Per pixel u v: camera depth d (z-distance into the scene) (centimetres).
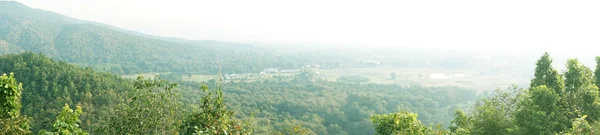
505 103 1830
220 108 846
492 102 1830
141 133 819
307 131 1340
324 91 10312
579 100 1448
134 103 842
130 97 865
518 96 1777
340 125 6944
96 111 3588
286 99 8250
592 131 1179
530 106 1352
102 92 4281
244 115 6262
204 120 825
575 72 1535
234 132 855
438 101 9188
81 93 4144
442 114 8106
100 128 859
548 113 1334
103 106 3756
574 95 1473
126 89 4644
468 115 1698
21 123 853
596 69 1700
